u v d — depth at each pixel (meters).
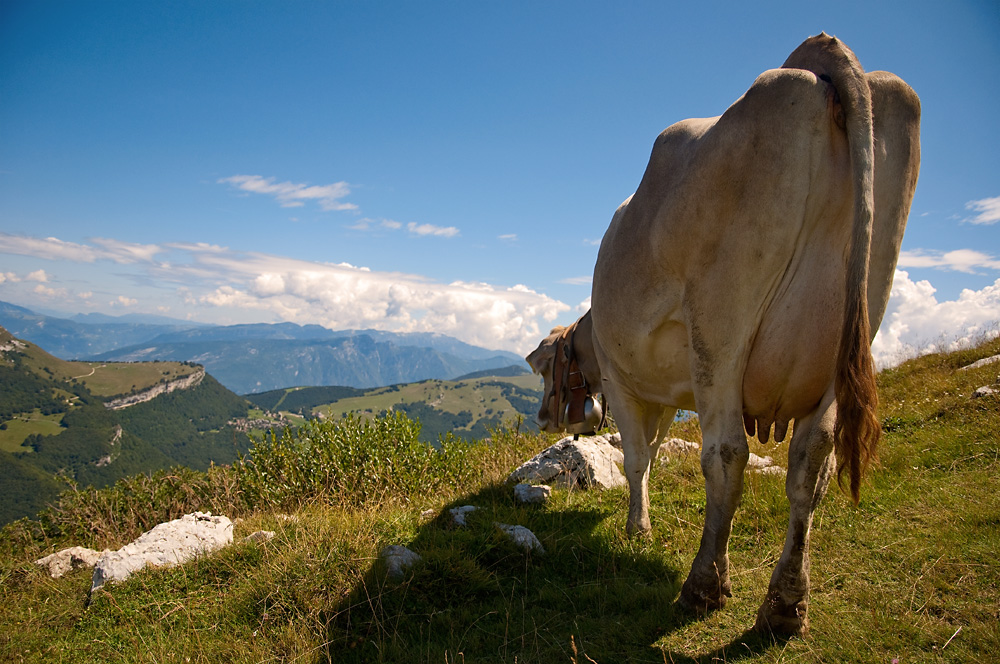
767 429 3.60
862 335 2.72
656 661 3.13
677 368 4.02
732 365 3.24
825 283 3.02
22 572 5.59
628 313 4.05
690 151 3.47
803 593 3.07
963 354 11.36
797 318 3.04
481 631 3.74
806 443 2.99
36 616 4.49
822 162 2.99
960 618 3.10
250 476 7.89
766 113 3.02
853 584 3.64
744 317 3.16
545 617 3.84
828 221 3.03
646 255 3.75
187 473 8.34
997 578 3.38
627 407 5.05
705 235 3.23
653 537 5.06
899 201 3.14
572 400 6.25
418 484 7.82
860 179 2.80
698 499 5.81
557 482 7.11
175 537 5.12
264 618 3.92
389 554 4.53
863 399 2.67
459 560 4.47
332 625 3.85
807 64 3.15
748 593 3.72
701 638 3.30
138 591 4.50
